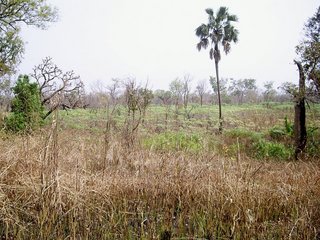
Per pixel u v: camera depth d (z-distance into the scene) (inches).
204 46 962.7
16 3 716.7
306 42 500.1
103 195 188.1
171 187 203.5
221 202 188.2
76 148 271.0
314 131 567.5
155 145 399.5
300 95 488.4
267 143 523.2
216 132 713.0
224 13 952.3
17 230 161.2
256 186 211.0
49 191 164.2
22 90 499.8
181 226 181.0
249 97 2522.1
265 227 177.2
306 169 292.5
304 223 172.6
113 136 322.7
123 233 175.0
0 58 792.9
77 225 169.5
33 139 229.0
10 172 186.7
